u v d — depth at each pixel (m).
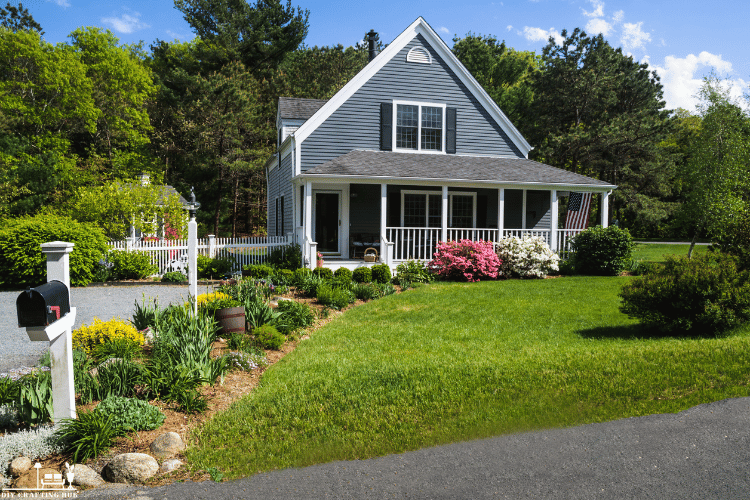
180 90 35.12
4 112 31.70
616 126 30.39
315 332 9.02
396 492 3.75
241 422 5.01
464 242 15.48
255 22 38.91
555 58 32.56
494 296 12.09
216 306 8.30
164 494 3.77
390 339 8.23
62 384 4.46
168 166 38.56
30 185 27.25
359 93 17.61
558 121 33.34
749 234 11.57
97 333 6.92
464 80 18.69
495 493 3.71
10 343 8.36
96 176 31.77
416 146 18.23
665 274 8.52
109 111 35.84
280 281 13.73
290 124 20.45
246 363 6.75
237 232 41.69
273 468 4.16
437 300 11.70
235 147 34.72
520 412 5.14
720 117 20.64
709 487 3.71
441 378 6.09
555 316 9.77
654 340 7.79
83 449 4.29
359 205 18.20
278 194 22.67
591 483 3.82
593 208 38.88
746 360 6.30
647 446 4.40
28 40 31.83
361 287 12.59
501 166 17.70
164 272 16.97
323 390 5.81
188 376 5.60
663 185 33.84
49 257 4.41
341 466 4.19
